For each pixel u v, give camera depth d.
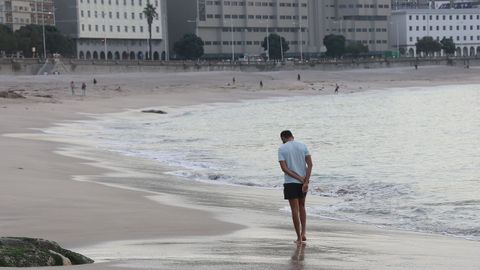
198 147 91.31
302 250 29.94
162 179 60.28
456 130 116.44
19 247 24.03
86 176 59.47
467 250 31.78
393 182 60.03
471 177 63.06
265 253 28.84
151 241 31.64
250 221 39.16
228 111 169.00
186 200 48.00
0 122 116.81
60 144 87.62
